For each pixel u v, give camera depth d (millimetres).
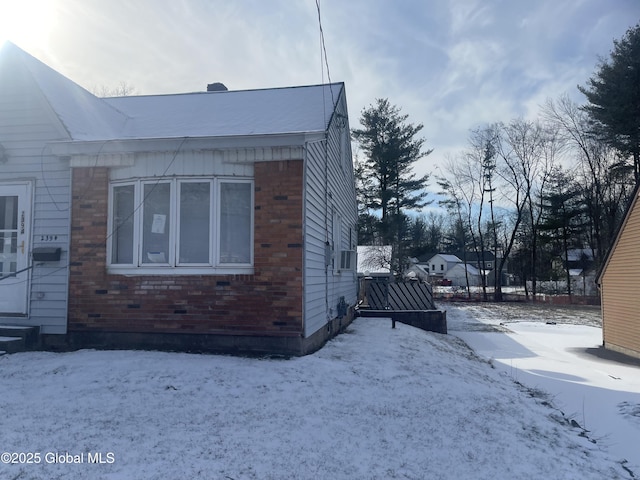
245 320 7656
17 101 8516
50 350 8023
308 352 8023
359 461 4438
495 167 44938
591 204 40750
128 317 7906
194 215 7906
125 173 8070
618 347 13961
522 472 4566
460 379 7566
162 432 4699
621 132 32281
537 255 49375
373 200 41562
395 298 18141
